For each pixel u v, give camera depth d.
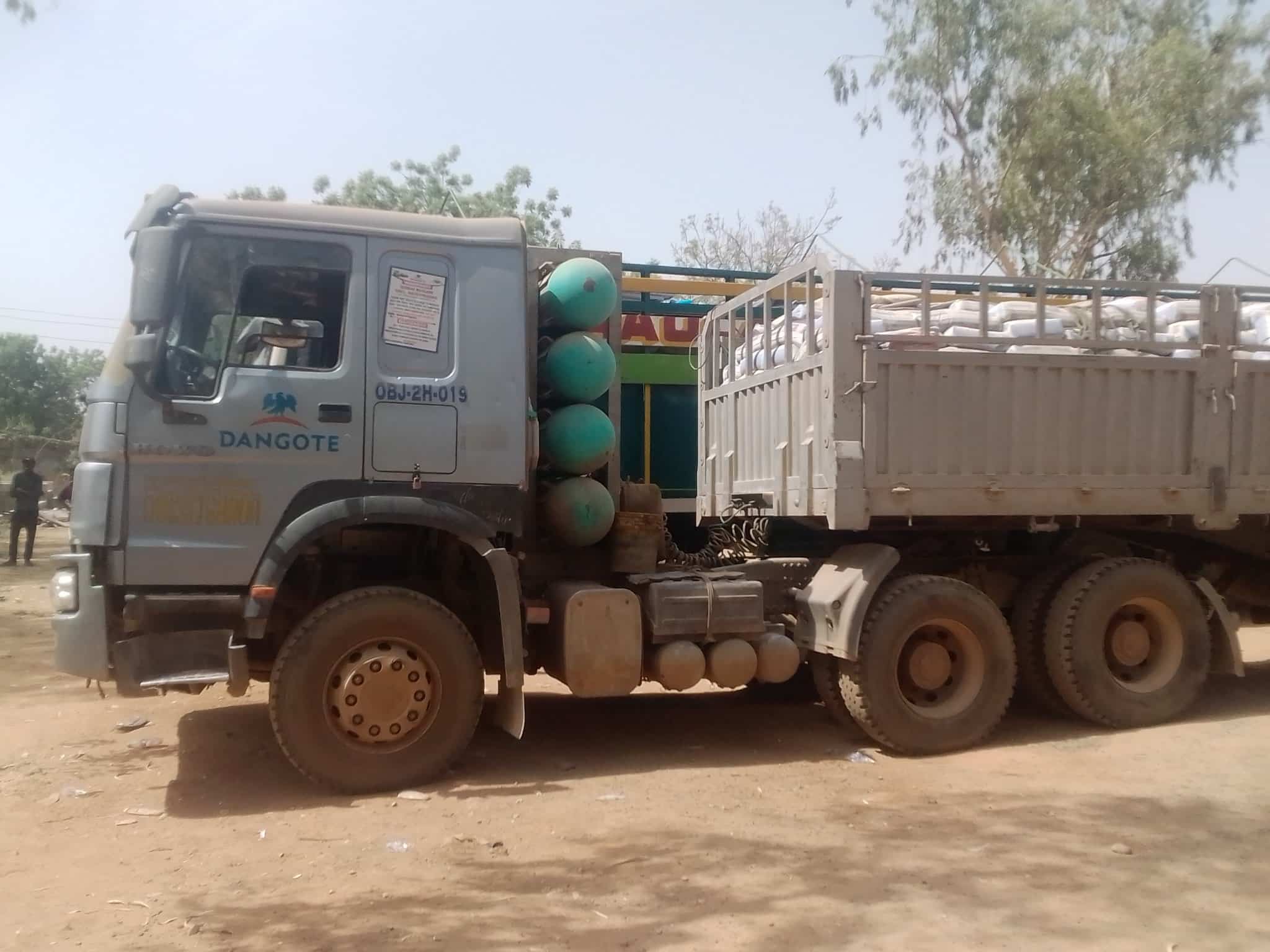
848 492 6.22
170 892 4.23
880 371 6.31
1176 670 7.04
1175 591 7.02
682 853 4.62
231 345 5.52
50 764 6.22
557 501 6.36
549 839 4.84
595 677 6.10
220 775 5.96
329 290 5.68
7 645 10.71
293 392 5.55
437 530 6.00
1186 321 7.01
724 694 8.44
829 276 6.28
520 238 5.96
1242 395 6.95
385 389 5.67
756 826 5.01
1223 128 24.27
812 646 6.64
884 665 6.39
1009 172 24.61
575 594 6.11
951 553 7.20
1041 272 24.58
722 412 8.10
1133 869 4.37
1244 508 6.96
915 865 4.45
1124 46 25.22
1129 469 6.76
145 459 5.36
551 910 4.02
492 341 5.86
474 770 6.08
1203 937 3.73
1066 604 6.90
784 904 4.05
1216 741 6.54
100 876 4.43
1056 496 6.62
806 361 6.56
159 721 7.27
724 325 8.38
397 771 5.64
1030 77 24.38
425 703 5.71
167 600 5.36
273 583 5.40
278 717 5.47
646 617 6.38
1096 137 23.50
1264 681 8.53
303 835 4.93
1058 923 3.85
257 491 5.49
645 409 10.29
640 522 6.62
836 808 5.32
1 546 25.03
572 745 6.72
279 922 3.92
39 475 20.19
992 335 6.54
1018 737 6.82
